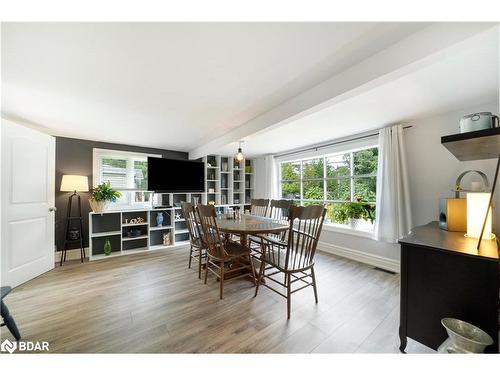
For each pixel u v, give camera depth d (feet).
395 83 5.77
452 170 7.93
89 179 12.00
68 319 5.75
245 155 17.33
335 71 5.31
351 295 7.12
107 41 4.14
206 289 7.54
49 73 5.31
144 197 13.70
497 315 3.40
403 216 8.93
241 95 6.64
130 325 5.49
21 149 8.17
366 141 10.67
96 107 7.50
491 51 4.33
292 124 9.44
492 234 4.51
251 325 5.51
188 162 14.58
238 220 9.50
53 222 9.63
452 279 3.81
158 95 6.61
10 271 7.65
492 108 7.04
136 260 10.75
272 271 9.14
